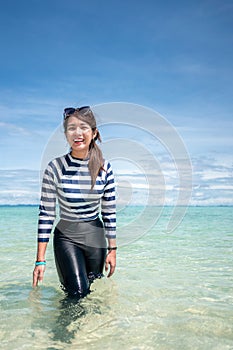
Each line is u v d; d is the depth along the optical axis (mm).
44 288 3830
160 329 2693
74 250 3447
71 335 2592
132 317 2930
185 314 3002
